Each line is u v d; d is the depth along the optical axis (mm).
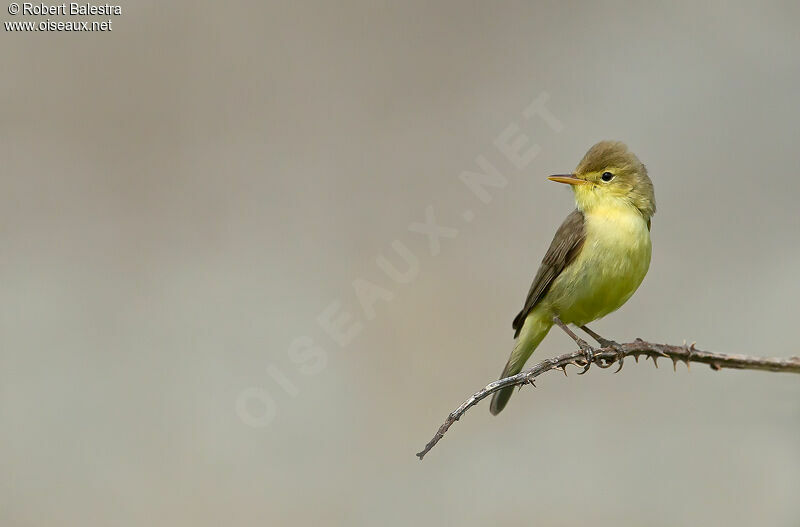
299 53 14289
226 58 14188
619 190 8984
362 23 14555
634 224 8953
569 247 9039
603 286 8984
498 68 14148
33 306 12477
